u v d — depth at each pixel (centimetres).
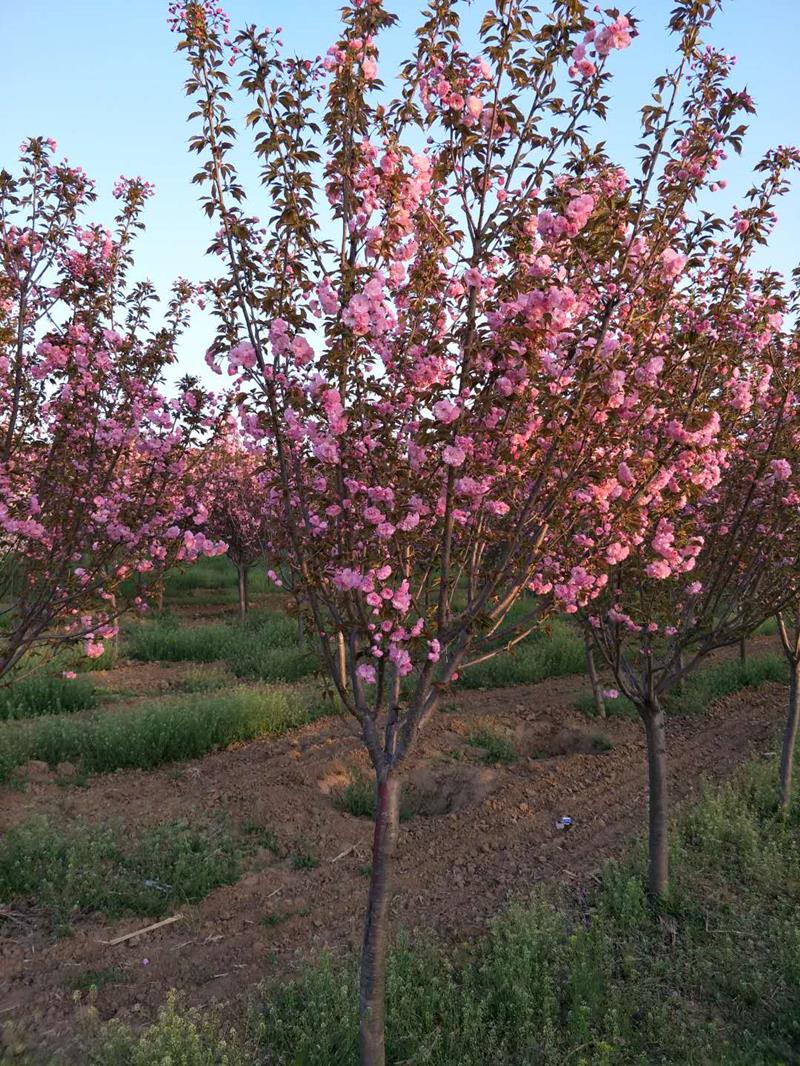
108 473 495
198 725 791
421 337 357
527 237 324
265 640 1279
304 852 595
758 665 1111
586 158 338
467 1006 385
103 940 468
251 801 667
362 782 720
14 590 487
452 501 321
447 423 312
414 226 360
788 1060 369
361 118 328
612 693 529
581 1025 377
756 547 509
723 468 516
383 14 326
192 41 328
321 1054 364
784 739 667
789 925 470
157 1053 351
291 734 842
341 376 320
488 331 321
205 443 550
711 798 650
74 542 470
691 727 905
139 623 1442
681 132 389
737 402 475
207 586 2117
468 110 317
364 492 337
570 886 541
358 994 405
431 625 328
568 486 325
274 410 329
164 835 593
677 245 403
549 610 362
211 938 478
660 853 511
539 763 788
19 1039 375
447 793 716
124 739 757
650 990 424
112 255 537
